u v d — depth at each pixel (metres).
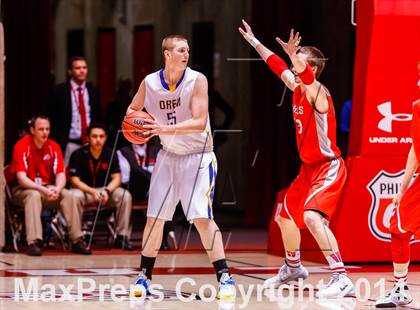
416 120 6.71
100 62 22.98
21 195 10.90
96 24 23.14
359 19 9.63
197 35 19.12
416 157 6.74
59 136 12.09
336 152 7.46
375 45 9.40
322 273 8.80
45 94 14.93
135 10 21.58
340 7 15.20
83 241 10.98
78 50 23.78
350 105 12.62
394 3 9.41
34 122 11.14
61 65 24.31
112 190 11.30
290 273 7.79
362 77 9.55
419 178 6.72
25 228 11.36
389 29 9.41
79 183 11.15
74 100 12.10
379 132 9.51
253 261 10.03
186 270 9.12
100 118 12.36
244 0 17.31
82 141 12.12
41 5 14.95
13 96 14.72
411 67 9.49
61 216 11.54
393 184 9.56
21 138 12.09
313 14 15.02
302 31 14.95
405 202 6.74
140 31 21.41
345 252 9.49
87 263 9.76
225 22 18.11
